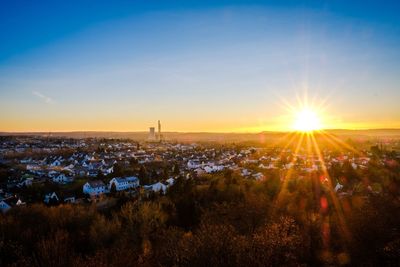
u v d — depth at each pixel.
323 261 25.36
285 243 22.77
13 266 27.66
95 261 25.02
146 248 35.28
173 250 25.25
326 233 30.55
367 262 24.75
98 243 42.78
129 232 46.31
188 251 21.64
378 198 44.44
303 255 25.36
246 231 38.12
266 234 23.98
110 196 86.94
